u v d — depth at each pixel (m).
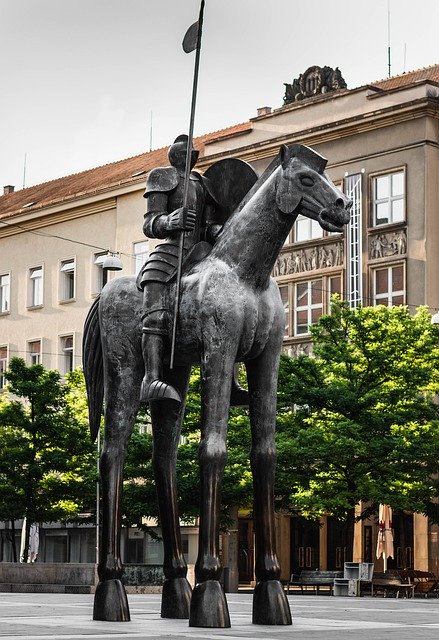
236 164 12.22
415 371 36.47
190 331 11.72
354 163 47.97
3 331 64.44
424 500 37.53
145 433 38.09
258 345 11.77
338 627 11.67
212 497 11.40
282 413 37.50
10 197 69.56
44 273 62.38
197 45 11.66
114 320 12.72
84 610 15.71
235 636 10.11
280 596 11.77
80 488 41.03
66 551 55.50
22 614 14.43
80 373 43.28
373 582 32.69
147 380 12.02
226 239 11.76
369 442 35.31
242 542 50.06
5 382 63.59
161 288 12.04
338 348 37.22
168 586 13.13
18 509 40.78
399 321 37.69
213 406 11.47
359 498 36.00
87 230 60.03
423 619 14.11
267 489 11.88
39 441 41.50
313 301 49.12
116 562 12.61
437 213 46.22
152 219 12.18
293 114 50.47
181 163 12.40
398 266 46.38
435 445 35.47
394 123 46.78
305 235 49.91
